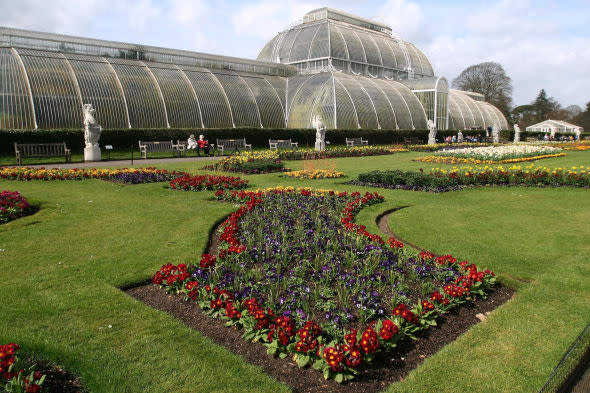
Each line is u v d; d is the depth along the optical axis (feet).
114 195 56.85
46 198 53.31
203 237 37.42
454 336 22.21
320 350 19.04
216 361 19.06
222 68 186.60
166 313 23.43
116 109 130.82
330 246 33.88
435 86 226.17
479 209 51.85
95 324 21.93
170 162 102.68
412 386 17.60
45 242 35.45
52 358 18.89
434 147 172.76
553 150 132.87
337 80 185.47
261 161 90.99
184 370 18.35
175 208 49.39
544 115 515.91
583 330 21.86
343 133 169.07
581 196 60.95
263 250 33.06
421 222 45.11
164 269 27.35
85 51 149.38
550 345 20.66
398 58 261.85
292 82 192.54
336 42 223.92
